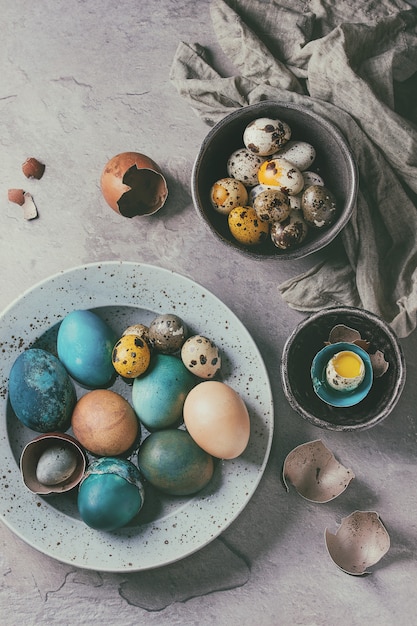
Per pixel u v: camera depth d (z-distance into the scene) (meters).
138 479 0.68
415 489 0.73
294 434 0.73
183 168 0.75
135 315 0.72
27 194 0.75
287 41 0.73
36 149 0.76
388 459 0.73
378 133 0.70
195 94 0.74
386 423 0.74
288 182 0.67
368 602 0.73
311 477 0.70
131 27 0.76
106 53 0.76
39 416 0.67
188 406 0.67
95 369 0.69
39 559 0.73
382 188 0.72
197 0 0.76
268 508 0.73
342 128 0.71
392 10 0.73
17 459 0.71
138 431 0.70
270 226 0.68
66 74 0.76
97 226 0.75
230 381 0.71
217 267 0.75
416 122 0.74
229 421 0.66
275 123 0.67
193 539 0.70
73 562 0.69
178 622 0.73
